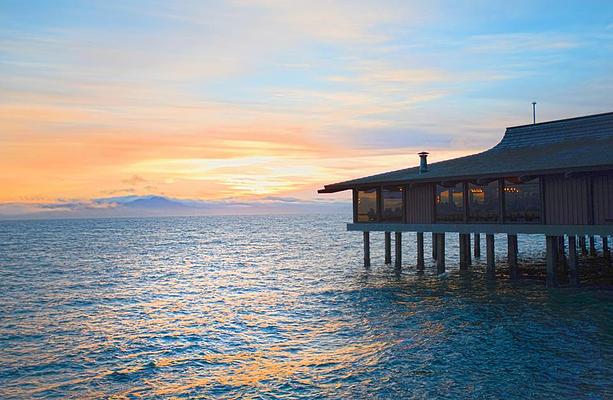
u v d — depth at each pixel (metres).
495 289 27.12
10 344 20.34
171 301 29.34
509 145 38.91
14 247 77.88
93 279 39.69
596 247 53.25
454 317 21.59
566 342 17.47
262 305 26.86
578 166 22.92
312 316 23.55
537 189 26.45
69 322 24.20
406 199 32.16
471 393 13.72
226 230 139.50
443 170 31.27
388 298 26.45
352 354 17.56
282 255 57.06
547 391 13.59
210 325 22.83
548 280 26.47
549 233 25.69
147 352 18.95
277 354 18.11
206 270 44.53
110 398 14.73
